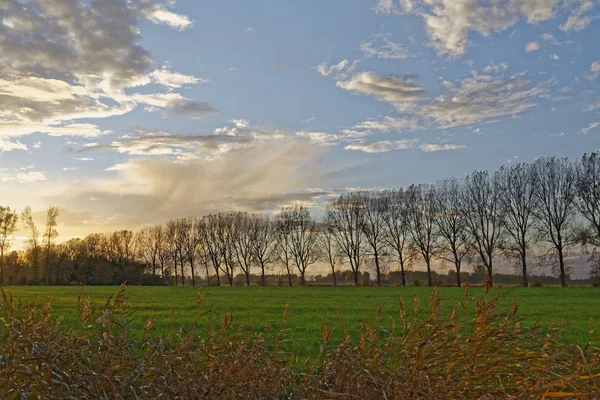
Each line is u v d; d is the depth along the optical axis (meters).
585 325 21.61
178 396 6.07
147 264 104.38
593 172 64.62
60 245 109.00
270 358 6.84
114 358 6.18
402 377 6.00
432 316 6.61
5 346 5.88
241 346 6.47
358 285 84.31
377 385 6.04
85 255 96.12
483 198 73.44
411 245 80.06
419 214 79.81
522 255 69.00
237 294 49.44
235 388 6.17
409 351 6.33
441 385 5.75
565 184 66.81
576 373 5.82
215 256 99.50
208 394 6.16
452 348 6.32
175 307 30.69
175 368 6.30
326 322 21.88
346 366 6.27
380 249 83.25
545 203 67.88
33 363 5.80
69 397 5.48
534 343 6.55
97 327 6.70
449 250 76.06
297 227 92.62
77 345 6.28
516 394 5.80
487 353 6.29
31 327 6.28
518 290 53.62
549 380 5.74
